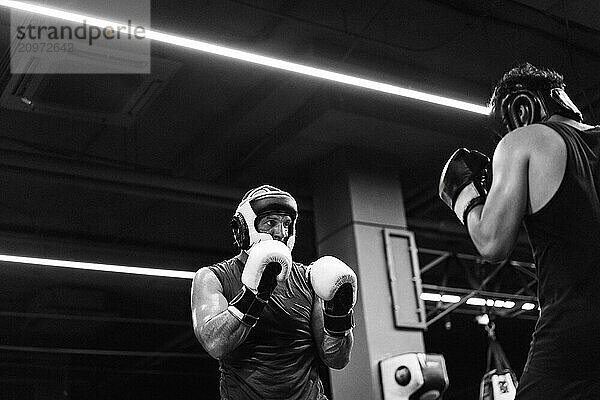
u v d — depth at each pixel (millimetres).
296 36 5988
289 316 2068
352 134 6730
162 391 13812
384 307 6598
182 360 13312
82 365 12391
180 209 8180
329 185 7062
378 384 6266
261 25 5785
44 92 5363
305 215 7863
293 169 7336
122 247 8641
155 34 4070
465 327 13086
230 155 7324
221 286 2094
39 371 11750
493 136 1879
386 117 6508
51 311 9461
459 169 1644
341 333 2041
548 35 6148
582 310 1427
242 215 2176
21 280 9250
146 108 5918
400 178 7570
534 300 9484
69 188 7566
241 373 2023
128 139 7012
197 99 6512
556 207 1490
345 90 6398
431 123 6742
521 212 1514
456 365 14523
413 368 5977
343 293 2006
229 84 6359
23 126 6672
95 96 5492
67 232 8508
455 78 6695
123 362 12734
